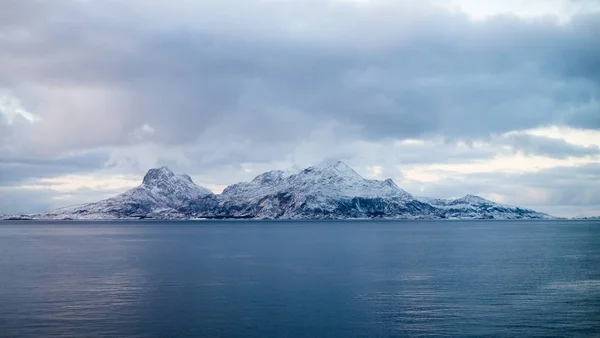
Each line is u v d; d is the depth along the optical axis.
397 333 50.03
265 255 128.88
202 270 95.31
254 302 63.72
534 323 53.78
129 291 71.56
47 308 60.28
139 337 48.69
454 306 61.47
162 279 83.12
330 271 93.50
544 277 84.88
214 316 56.41
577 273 89.69
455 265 103.31
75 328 51.62
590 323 53.56
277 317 55.97
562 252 136.62
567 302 63.88
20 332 50.19
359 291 71.44
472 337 48.78
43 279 83.38
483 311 58.69
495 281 80.25
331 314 57.41
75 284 77.94
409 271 93.25
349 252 138.50
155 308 60.25
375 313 57.69
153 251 144.00
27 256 127.75
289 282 79.62
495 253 134.00
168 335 49.38
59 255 130.62
